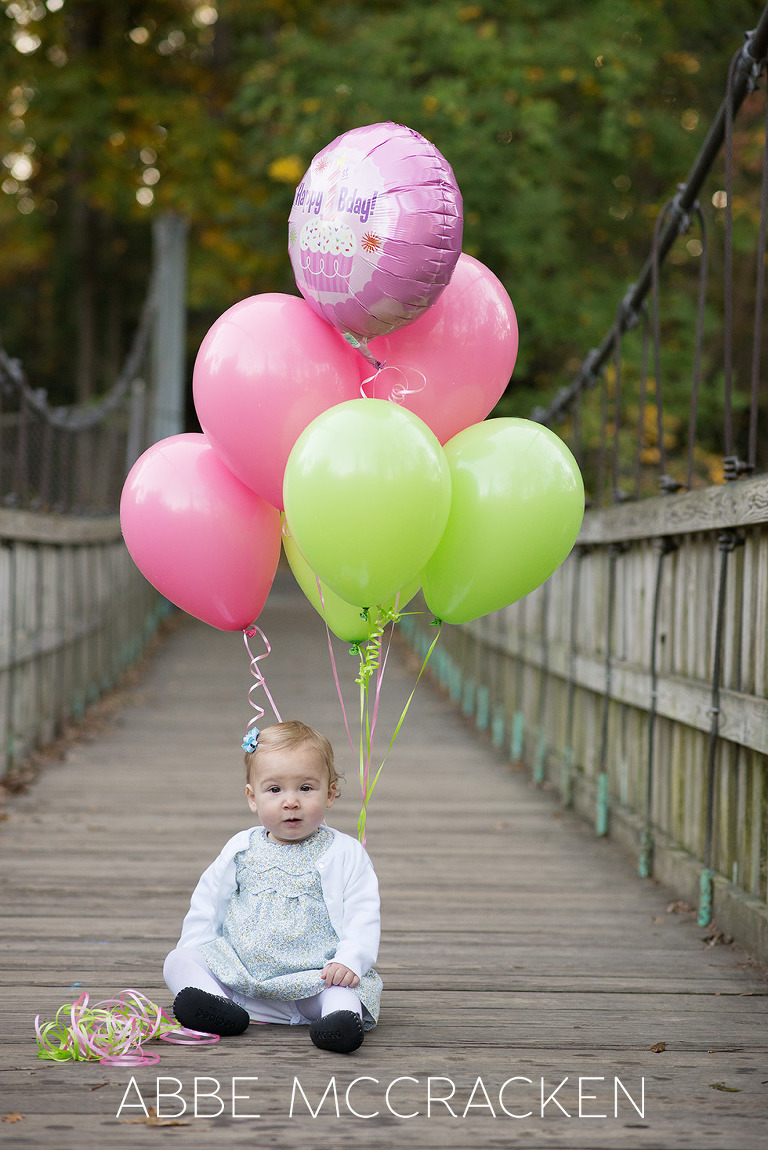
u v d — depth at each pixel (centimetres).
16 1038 279
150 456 289
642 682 470
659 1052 277
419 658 1228
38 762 679
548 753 662
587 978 333
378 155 254
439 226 250
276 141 1368
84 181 2047
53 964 338
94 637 908
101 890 422
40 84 1591
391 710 920
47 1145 223
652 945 366
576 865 473
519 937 374
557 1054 275
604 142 1307
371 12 1497
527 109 1291
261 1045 277
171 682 1044
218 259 1844
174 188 1606
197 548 280
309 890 290
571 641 592
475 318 273
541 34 1348
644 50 1375
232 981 287
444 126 1320
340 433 248
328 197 256
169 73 1775
